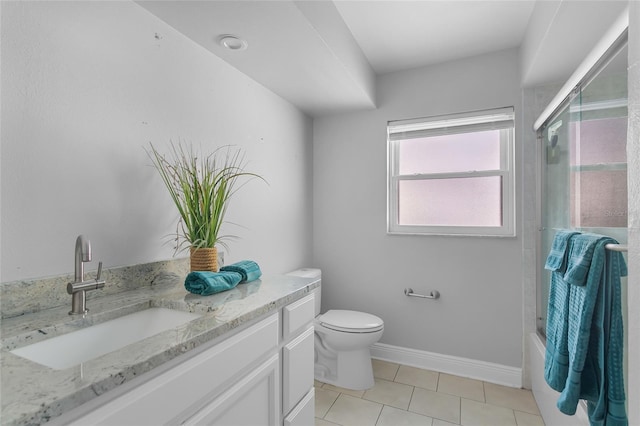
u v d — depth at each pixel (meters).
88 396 0.56
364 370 2.12
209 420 0.85
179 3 1.28
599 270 1.07
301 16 1.36
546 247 2.01
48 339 0.84
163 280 1.35
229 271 1.39
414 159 2.56
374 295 2.58
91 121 1.13
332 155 2.73
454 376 2.29
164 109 1.41
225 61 1.76
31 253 0.97
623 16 0.90
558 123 1.78
